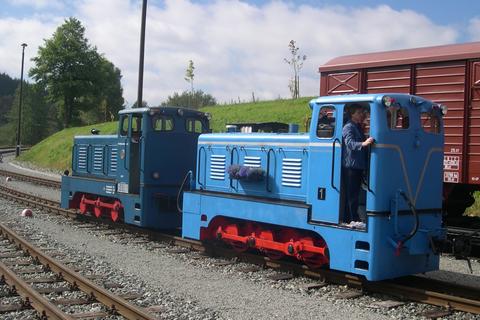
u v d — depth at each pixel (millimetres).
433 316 6207
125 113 11789
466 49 9641
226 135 9562
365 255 6828
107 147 12781
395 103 7066
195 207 9797
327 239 7328
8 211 14758
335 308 6492
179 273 8109
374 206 6809
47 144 43312
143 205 11055
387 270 6887
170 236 10664
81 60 61875
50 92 61625
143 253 9633
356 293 7105
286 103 28609
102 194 12602
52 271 8008
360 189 7387
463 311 6363
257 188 8789
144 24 18484
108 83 70125
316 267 8039
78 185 13742
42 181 23812
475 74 9508
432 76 10047
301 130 22906
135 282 7445
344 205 7297
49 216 14156
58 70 61656
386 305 6590
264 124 9719
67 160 34812
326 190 7414
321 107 7582
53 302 6457
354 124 7242
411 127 7246
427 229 7266
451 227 9945
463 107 9648
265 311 6273
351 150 7055
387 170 6922
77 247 10039
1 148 69812
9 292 6840
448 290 7348
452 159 9852
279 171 8414
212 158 9781
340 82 11391
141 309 5992
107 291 6465
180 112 11523
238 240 9047
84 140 14008
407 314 6328
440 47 10211
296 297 6938
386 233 6887
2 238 10703
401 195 7035
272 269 8477
